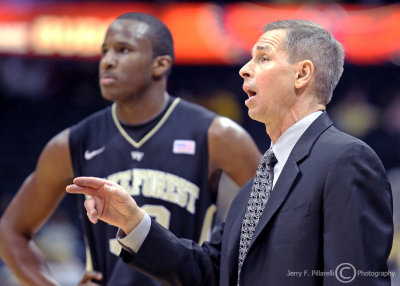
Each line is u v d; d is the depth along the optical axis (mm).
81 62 31516
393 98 31094
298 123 5855
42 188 8859
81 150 8609
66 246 20875
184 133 8312
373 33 26219
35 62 30688
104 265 8227
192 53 26312
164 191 8125
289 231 5426
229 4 26719
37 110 31094
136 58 8125
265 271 5484
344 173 5316
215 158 8320
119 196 5684
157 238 5969
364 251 5066
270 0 27938
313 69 5879
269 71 5875
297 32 5934
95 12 25953
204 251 6398
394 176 25094
